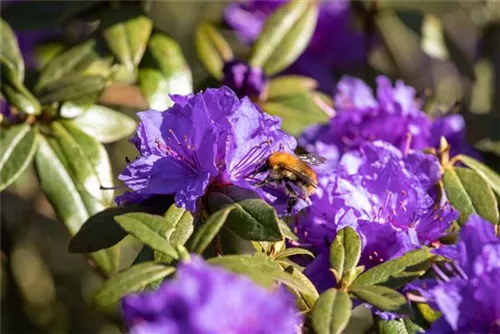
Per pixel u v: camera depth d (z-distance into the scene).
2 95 0.50
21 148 0.49
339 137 0.52
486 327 0.41
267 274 0.42
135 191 0.45
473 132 0.56
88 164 0.50
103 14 0.54
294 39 0.55
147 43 0.54
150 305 0.38
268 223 0.43
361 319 0.59
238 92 0.52
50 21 0.58
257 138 0.45
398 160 0.47
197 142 0.45
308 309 0.43
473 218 0.42
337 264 0.44
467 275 0.42
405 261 0.43
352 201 0.46
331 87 0.59
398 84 0.53
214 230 0.42
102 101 0.54
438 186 0.48
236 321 0.37
